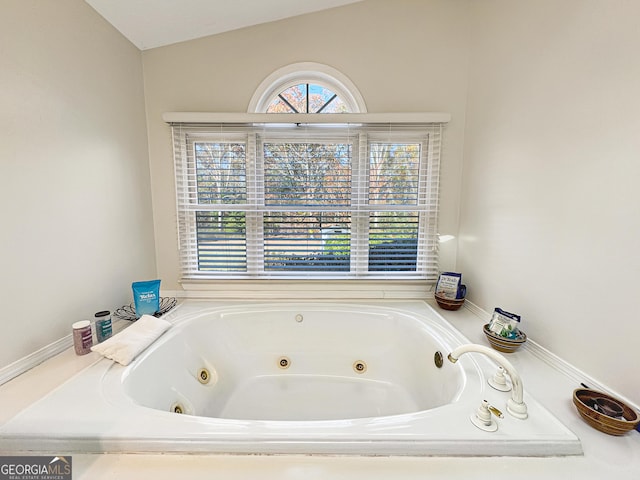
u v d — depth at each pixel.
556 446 0.81
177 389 1.37
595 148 1.01
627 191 0.91
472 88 1.79
